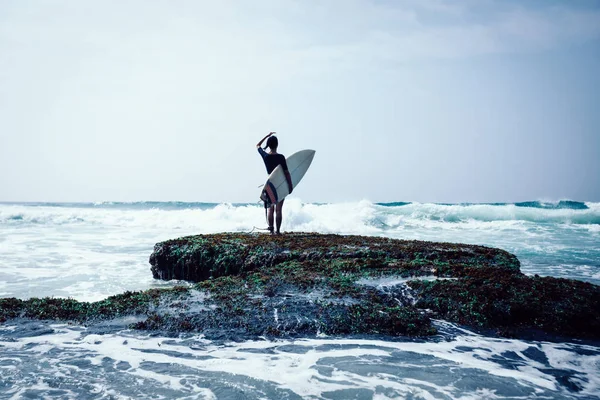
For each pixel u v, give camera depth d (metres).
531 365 4.27
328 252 8.44
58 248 14.38
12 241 16.23
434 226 23.81
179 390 3.55
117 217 25.59
